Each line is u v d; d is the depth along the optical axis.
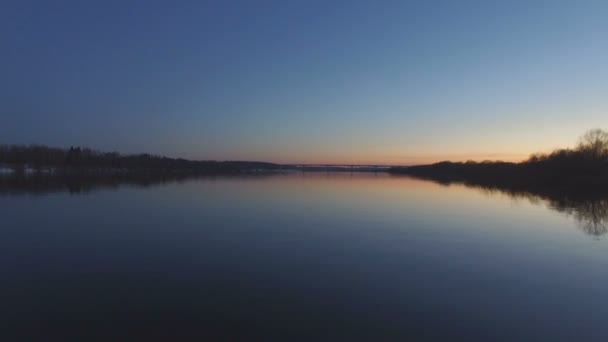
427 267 18.44
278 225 29.97
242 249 21.73
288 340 10.99
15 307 13.13
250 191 64.81
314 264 18.72
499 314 12.96
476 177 136.12
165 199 49.03
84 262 18.73
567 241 24.81
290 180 120.38
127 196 52.25
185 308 13.11
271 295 14.39
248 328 11.68
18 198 48.16
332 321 12.22
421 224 31.17
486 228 29.53
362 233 26.95
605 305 13.84
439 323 12.21
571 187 78.19
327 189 73.06
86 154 169.88
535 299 14.41
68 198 48.62
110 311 12.84
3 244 22.66
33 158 146.75
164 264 18.48
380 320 12.33
